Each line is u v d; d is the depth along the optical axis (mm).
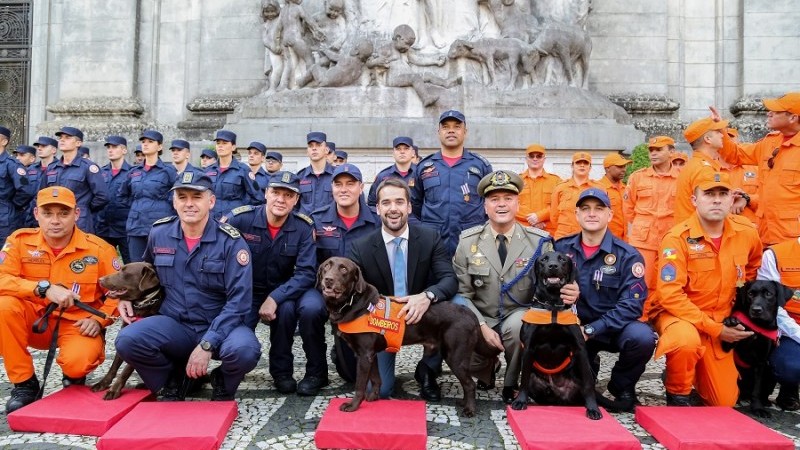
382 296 4250
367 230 5465
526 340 4215
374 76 10578
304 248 5109
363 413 3998
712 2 12664
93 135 12594
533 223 7617
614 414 4414
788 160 5578
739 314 4496
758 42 12070
